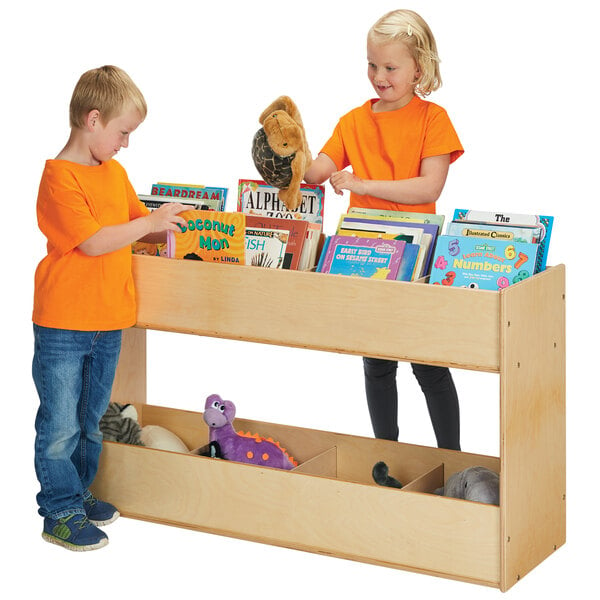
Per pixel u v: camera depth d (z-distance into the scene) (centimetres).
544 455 469
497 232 472
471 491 465
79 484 498
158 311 495
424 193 502
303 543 480
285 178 489
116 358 499
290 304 470
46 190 473
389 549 466
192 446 554
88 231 469
